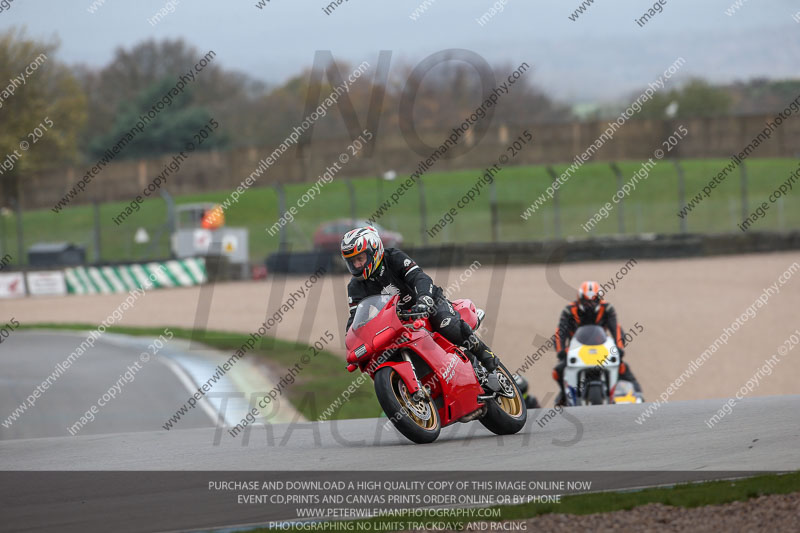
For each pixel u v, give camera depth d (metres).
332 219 174.88
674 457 21.02
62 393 53.31
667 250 129.75
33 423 45.84
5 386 55.91
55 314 101.44
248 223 177.00
